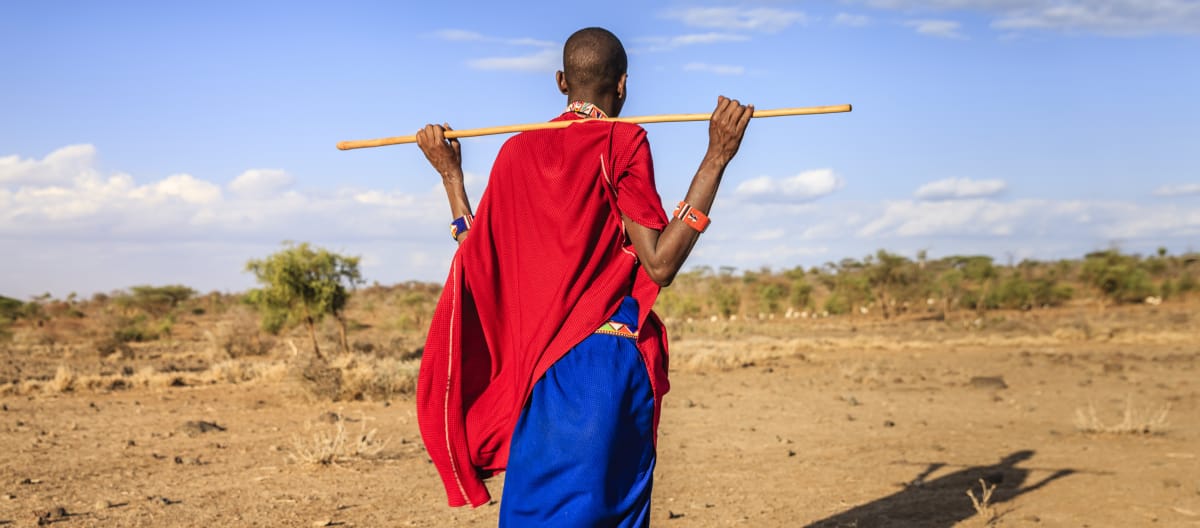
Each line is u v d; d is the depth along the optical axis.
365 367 15.90
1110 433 11.41
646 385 3.11
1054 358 26.27
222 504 7.53
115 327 44.22
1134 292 68.19
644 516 3.10
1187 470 8.84
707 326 46.59
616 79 3.26
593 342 3.04
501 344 3.23
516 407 3.10
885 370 22.25
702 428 12.15
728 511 7.28
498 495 7.93
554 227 3.04
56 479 8.62
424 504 7.52
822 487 8.23
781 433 11.69
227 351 30.12
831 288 84.31
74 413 13.76
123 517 7.07
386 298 83.19
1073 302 72.94
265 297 25.00
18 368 23.64
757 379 19.73
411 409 14.07
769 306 69.75
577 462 2.96
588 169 2.99
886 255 67.38
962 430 11.98
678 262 2.96
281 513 7.20
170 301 76.56
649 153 3.01
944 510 7.26
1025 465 9.25
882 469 9.09
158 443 10.87
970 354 28.44
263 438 11.20
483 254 3.19
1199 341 34.09
